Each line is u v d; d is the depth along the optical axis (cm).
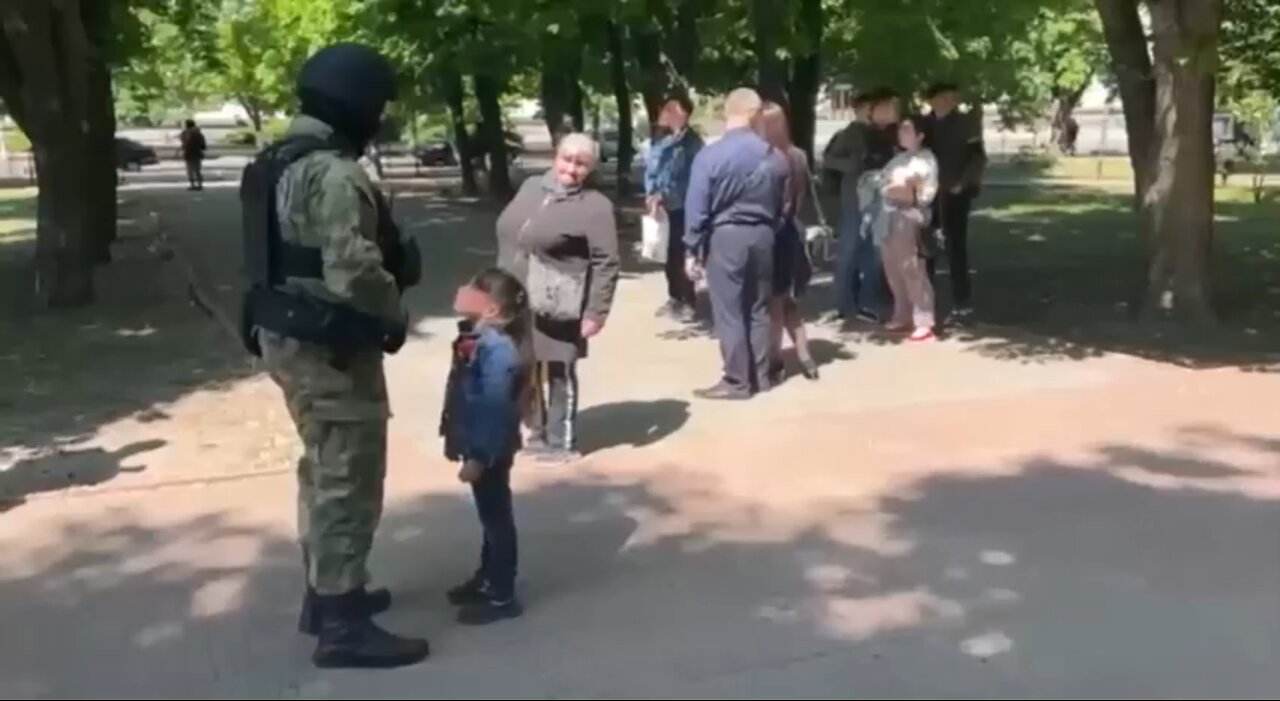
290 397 511
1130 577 602
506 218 796
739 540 659
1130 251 1984
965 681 493
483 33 2959
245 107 7531
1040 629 544
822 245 1361
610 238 795
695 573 615
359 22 3200
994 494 730
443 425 574
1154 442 834
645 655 522
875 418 903
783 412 929
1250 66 1692
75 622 568
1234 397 958
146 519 709
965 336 1230
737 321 966
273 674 511
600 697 483
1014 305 1439
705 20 2294
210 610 580
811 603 575
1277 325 1283
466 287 574
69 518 712
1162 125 1252
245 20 5147
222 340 1286
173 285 1703
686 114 1315
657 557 638
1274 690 484
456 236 2391
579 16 2328
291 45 4838
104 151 1944
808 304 1426
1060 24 4091
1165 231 1264
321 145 503
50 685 503
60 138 1505
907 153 1188
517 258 792
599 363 1115
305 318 496
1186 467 779
